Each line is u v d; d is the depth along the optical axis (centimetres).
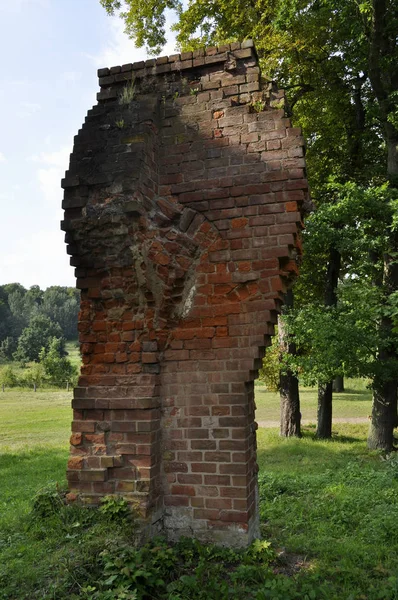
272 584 338
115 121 447
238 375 412
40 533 387
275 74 1292
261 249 421
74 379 4222
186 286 437
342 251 1091
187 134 454
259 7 1265
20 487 801
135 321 427
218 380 417
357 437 1416
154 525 399
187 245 437
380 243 1050
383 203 1016
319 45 1268
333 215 1021
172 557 365
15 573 328
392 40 1156
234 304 422
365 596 352
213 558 382
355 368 1084
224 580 353
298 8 1196
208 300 429
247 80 451
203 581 350
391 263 1034
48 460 1109
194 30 1384
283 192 421
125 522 384
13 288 11500
